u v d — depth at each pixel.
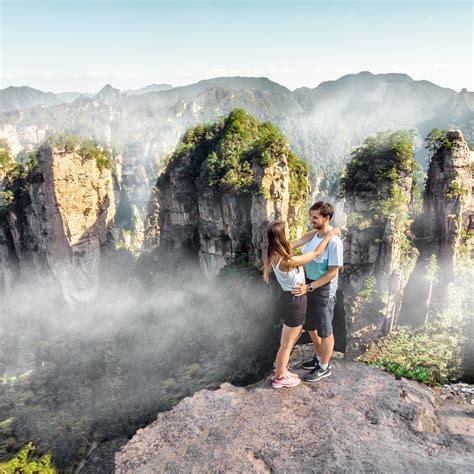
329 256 9.46
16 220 99.81
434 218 52.66
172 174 97.62
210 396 10.11
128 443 8.98
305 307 9.42
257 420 9.02
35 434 48.16
